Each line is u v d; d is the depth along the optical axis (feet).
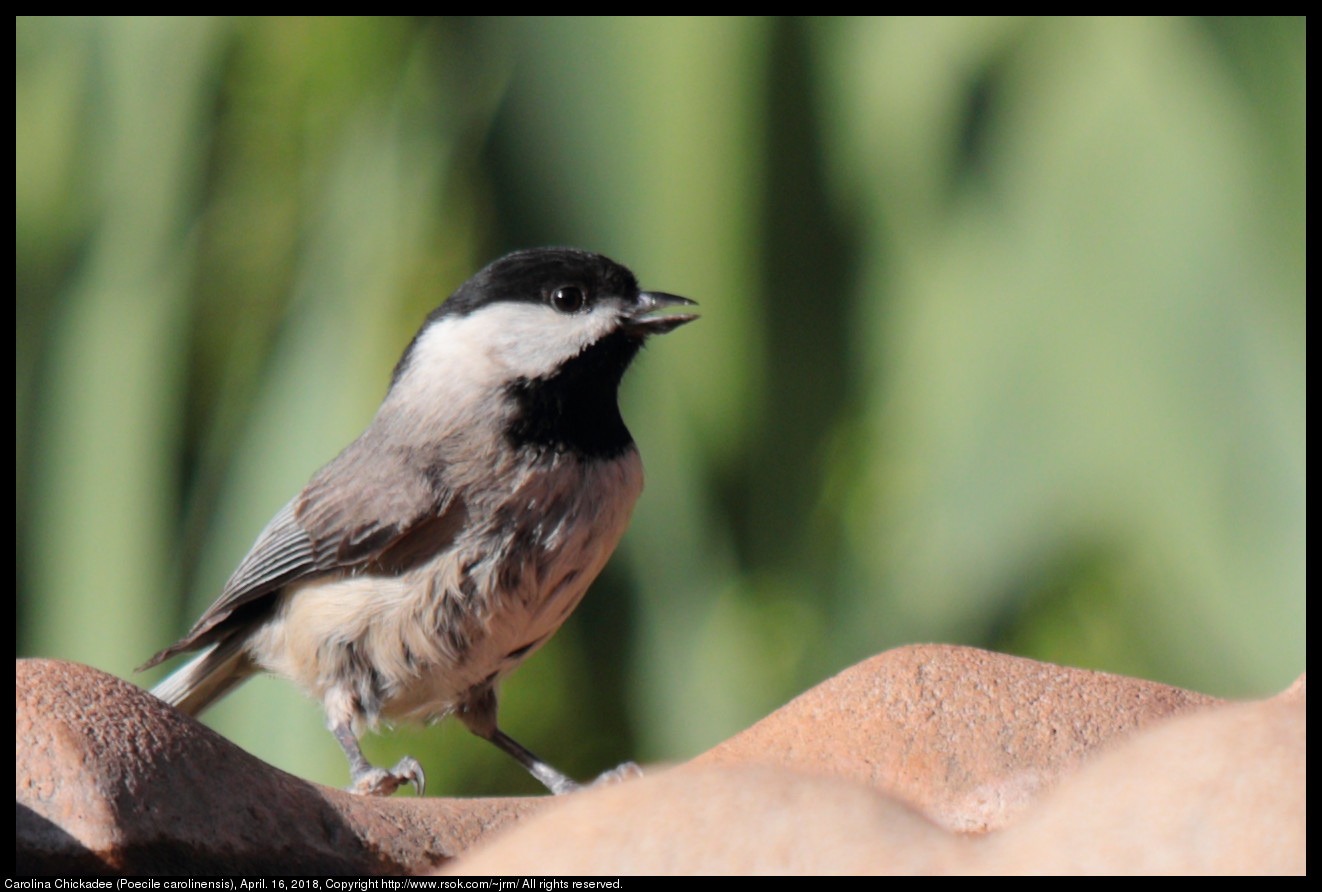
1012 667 10.27
